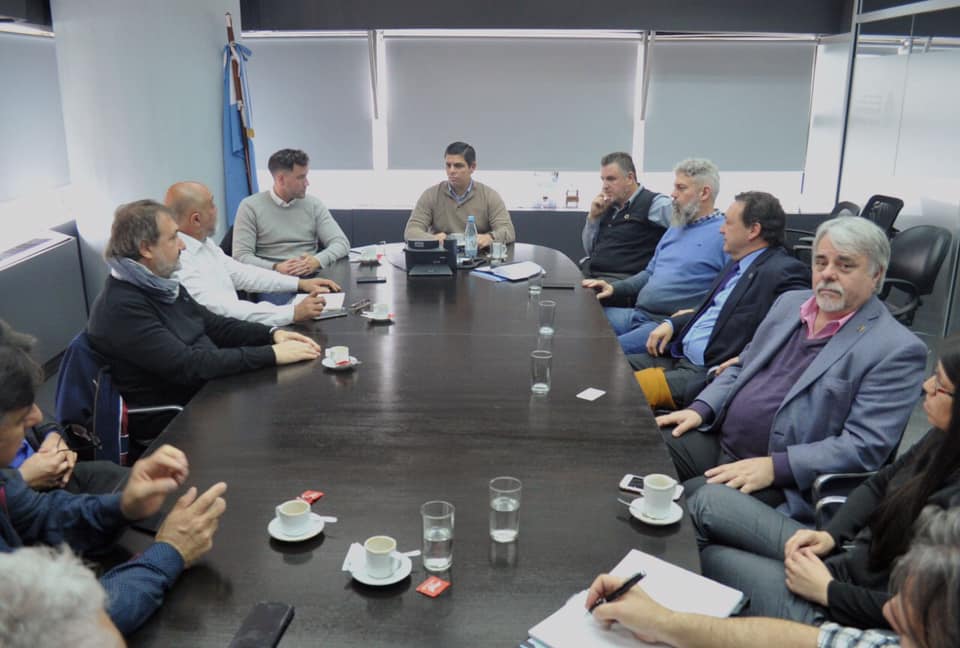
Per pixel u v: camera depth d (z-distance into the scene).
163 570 1.43
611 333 3.07
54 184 5.14
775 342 2.53
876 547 1.65
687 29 6.13
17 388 1.53
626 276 4.59
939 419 1.67
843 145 6.25
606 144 6.68
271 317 3.21
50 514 1.61
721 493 2.04
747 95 6.61
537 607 1.41
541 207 6.69
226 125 5.25
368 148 6.66
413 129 6.64
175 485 1.60
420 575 1.50
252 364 2.62
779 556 1.91
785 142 6.75
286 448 2.03
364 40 6.38
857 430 2.20
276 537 1.60
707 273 3.86
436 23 6.10
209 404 2.34
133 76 4.61
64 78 4.66
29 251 4.48
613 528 1.66
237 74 5.23
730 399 2.59
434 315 3.32
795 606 1.68
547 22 6.09
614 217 4.66
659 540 1.62
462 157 4.82
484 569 1.51
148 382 2.66
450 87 6.54
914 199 5.28
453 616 1.38
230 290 3.53
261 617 1.34
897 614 0.97
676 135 6.66
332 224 4.61
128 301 2.56
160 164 4.78
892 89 5.52
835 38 6.27
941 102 4.96
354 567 1.49
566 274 4.11
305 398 2.38
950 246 4.84
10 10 4.18
